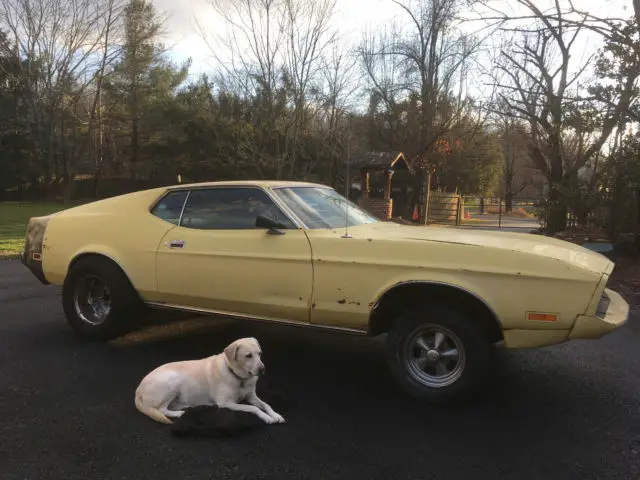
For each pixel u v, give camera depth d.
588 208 12.02
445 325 3.77
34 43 28.31
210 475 2.89
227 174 33.50
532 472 2.95
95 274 5.20
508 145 47.38
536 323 3.56
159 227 4.97
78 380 4.26
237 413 3.50
